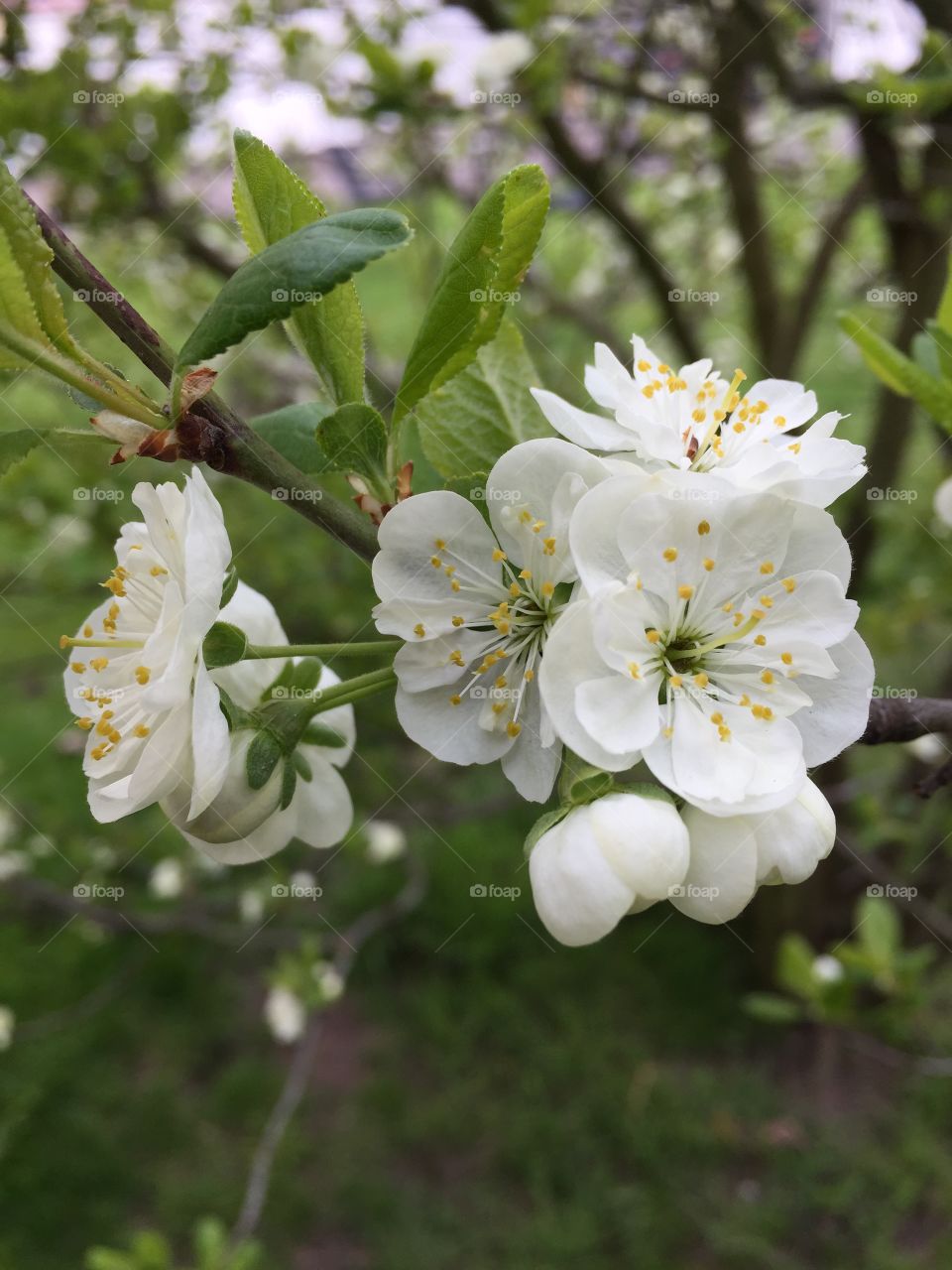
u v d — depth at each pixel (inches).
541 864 3.0
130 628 3.6
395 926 15.6
